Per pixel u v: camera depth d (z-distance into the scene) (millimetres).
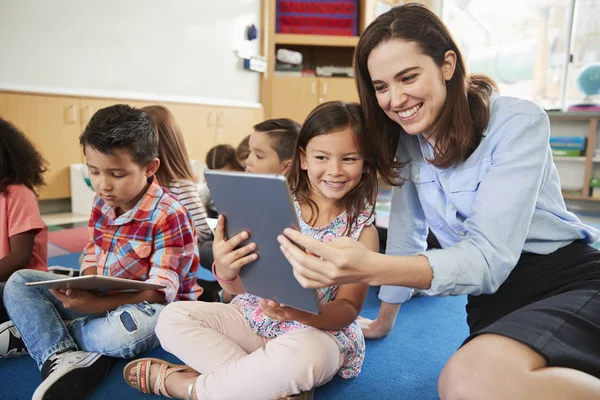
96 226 1288
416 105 866
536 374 647
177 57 3943
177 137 1690
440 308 1601
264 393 891
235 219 823
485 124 903
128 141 1119
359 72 942
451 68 867
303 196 1093
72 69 3279
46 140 3076
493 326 753
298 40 4688
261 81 4719
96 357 1075
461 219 998
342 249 682
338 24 4789
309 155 1020
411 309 1587
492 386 655
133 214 1215
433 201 1046
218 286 1580
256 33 4598
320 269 691
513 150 869
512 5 4359
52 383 929
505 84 4461
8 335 1151
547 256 927
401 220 1192
